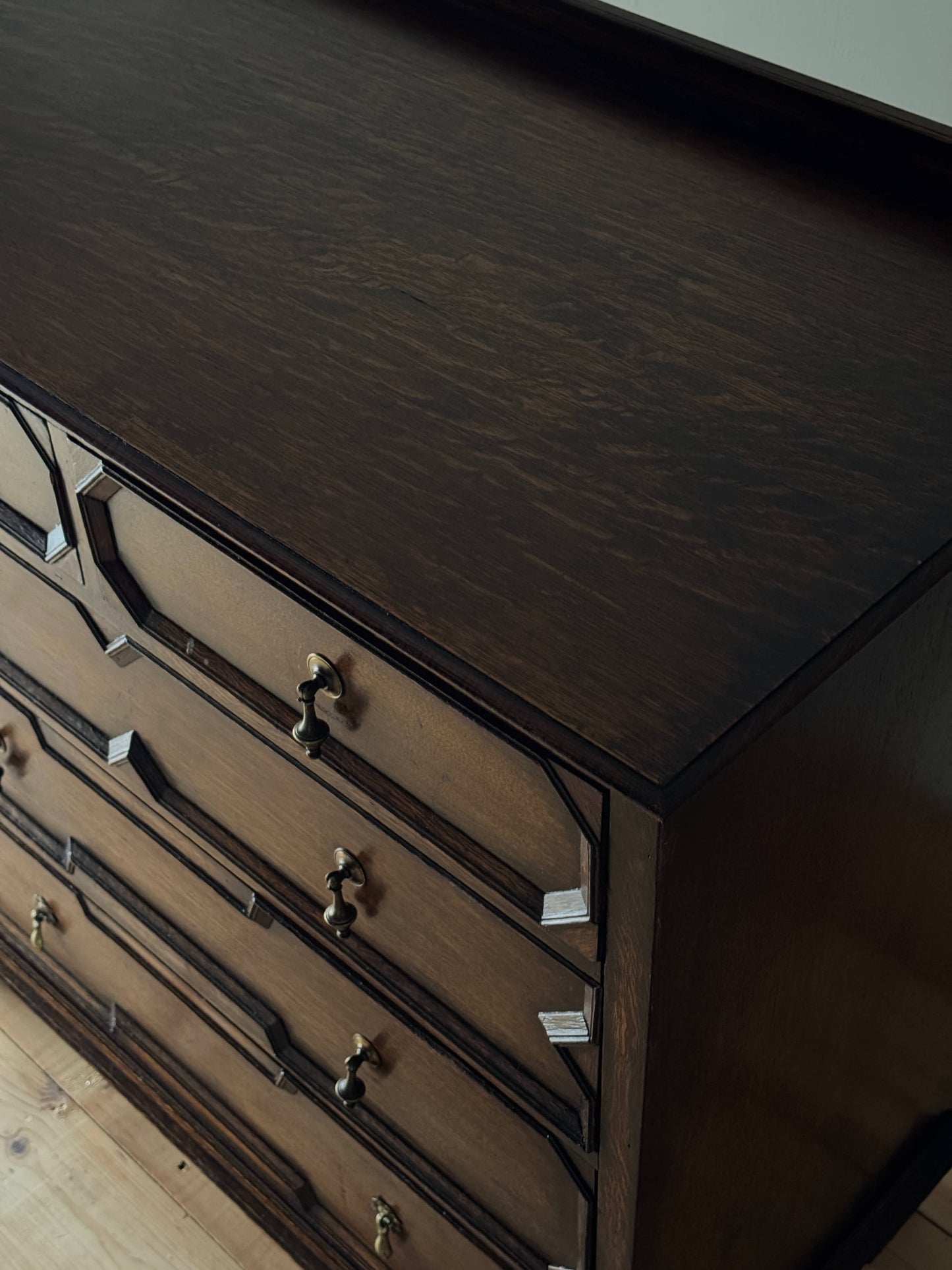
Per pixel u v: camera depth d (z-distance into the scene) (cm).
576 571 61
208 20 108
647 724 55
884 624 61
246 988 98
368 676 66
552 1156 77
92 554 79
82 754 97
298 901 85
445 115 98
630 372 74
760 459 68
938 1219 114
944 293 82
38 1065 130
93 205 85
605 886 60
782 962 73
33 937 118
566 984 68
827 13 96
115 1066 123
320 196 88
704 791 56
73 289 78
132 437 68
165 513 71
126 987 116
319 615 65
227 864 90
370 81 101
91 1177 121
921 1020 98
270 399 71
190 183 88
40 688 98
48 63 101
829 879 73
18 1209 118
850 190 92
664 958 61
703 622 59
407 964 80
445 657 58
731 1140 80
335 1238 109
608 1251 78
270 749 78
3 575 92
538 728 55
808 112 94
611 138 96
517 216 87
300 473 66
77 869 108
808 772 64
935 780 78
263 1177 112
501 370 74
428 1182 91
